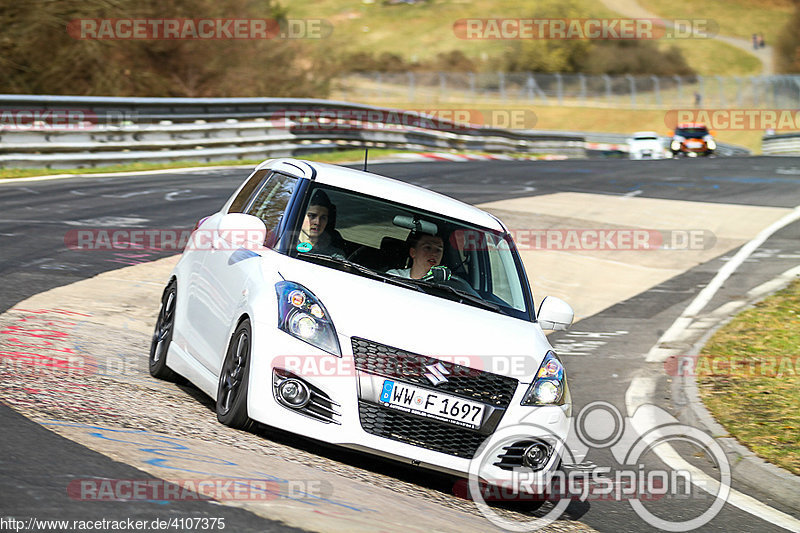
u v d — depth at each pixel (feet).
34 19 322.34
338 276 67.77
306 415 60.54
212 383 69.15
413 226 75.00
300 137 317.01
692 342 132.98
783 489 79.41
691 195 274.57
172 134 270.67
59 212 177.06
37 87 330.34
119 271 133.49
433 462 60.95
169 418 63.77
